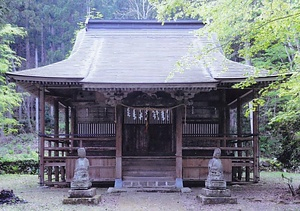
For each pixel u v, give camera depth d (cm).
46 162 1264
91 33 1612
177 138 1227
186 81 1147
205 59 1325
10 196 945
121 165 1226
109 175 1241
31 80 1166
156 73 1244
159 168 1305
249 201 960
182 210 861
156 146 1422
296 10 764
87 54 1442
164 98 1266
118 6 3919
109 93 1194
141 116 1429
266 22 803
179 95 1207
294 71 969
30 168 1794
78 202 924
